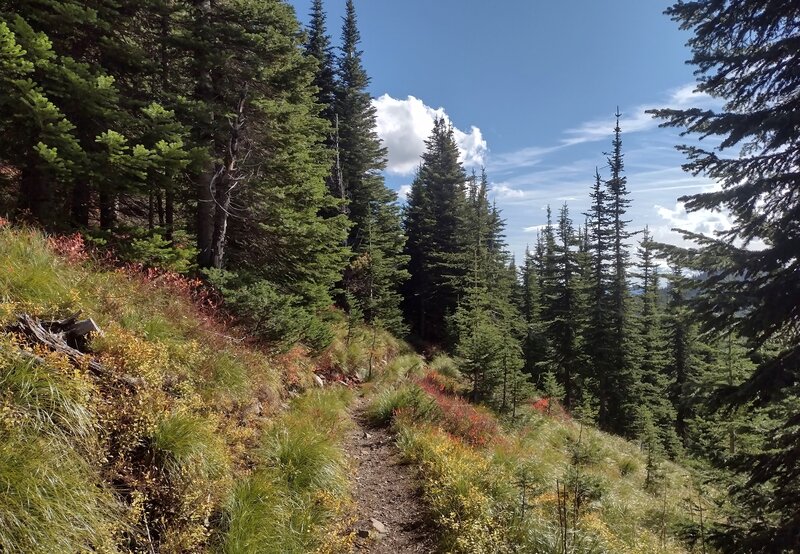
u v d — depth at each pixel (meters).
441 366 23.53
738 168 6.37
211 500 4.38
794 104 5.93
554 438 15.23
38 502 3.02
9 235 5.79
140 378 4.79
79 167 7.31
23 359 3.78
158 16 10.48
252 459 5.81
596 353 28.47
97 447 3.84
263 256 13.64
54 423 3.62
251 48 11.23
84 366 4.20
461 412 12.34
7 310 4.14
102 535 3.29
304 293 14.61
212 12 11.19
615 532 7.41
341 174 26.77
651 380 31.42
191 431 4.62
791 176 5.80
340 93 31.00
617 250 28.52
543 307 36.66
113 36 9.02
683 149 6.69
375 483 7.54
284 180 13.50
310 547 4.77
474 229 37.44
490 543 5.44
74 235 7.08
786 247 5.65
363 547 5.55
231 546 4.05
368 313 25.19
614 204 28.69
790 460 5.67
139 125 8.53
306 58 12.69
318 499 5.66
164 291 7.72
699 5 6.53
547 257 35.00
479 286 33.69
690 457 10.38
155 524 3.87
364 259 24.55
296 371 10.85
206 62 10.59
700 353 30.47
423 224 37.88
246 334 9.27
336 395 11.72
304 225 13.27
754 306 6.16
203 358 6.62
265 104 12.12
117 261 7.92
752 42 6.66
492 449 10.38
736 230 6.39
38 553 2.85
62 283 5.61
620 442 19.83
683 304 6.86
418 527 6.30
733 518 6.55
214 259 11.06
